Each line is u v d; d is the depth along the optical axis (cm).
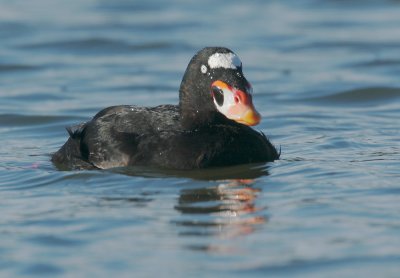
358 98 2247
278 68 2611
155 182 1402
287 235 1150
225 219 1221
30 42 2941
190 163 1454
